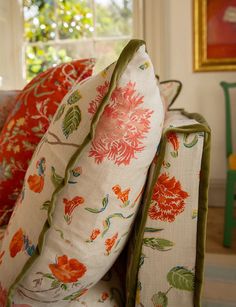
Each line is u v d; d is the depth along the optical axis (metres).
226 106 2.07
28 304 0.49
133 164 0.46
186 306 0.53
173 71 2.31
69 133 0.46
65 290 0.48
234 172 1.70
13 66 2.61
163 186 0.51
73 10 2.52
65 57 2.57
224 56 2.22
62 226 0.45
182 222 0.51
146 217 0.52
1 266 0.50
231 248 1.69
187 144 0.50
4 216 0.78
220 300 1.14
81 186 0.44
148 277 0.53
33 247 0.46
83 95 0.47
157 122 0.47
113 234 0.48
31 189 0.50
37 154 0.52
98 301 0.55
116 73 0.43
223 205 2.36
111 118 0.44
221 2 2.19
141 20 2.33
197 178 0.51
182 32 2.27
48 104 0.78
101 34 2.49
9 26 2.56
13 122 0.81
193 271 0.52
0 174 0.78
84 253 0.46
